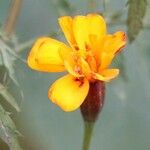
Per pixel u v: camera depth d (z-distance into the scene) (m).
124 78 0.41
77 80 0.30
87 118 0.32
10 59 0.33
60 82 0.30
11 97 0.32
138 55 0.43
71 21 0.31
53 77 0.44
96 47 0.31
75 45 0.31
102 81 0.31
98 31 0.31
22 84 0.42
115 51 0.30
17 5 0.39
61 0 0.41
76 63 0.31
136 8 0.35
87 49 0.31
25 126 0.44
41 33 0.43
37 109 0.45
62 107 0.29
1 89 0.32
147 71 0.44
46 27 0.43
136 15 0.35
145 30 0.42
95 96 0.32
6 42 0.38
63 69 0.30
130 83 0.44
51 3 0.41
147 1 0.36
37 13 0.43
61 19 0.31
